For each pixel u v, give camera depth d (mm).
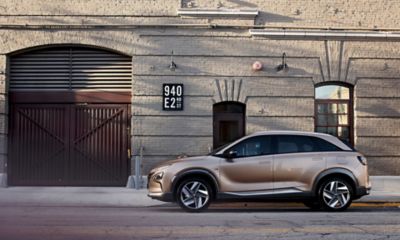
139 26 18453
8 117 18766
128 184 18359
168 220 11617
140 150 18266
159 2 18469
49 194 16984
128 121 18812
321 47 18672
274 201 13305
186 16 18438
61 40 18453
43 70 18859
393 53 18844
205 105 18406
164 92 18359
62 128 18859
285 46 18609
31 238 9422
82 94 18797
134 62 18453
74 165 18797
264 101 18516
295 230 10172
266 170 13219
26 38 18453
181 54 18438
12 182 18797
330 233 9844
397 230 10203
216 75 18469
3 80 18453
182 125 18359
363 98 18734
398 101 18797
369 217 12164
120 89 18812
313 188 13289
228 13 18391
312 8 18656
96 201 15758
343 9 18719
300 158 13336
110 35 18469
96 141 18812
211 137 18375
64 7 18453
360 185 13430
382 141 18688
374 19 18797
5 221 11578
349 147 13727
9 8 18406
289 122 18531
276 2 18594
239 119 18797
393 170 18641
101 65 18828
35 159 18812
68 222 11359
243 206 15133
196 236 9508
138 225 10836
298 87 18594
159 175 13305
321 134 13711
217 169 13172
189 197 13211
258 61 18516
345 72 18703
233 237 9414
